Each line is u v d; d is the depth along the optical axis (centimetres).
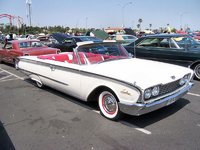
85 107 539
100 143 381
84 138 399
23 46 1085
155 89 400
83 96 509
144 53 862
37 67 648
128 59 552
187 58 754
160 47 826
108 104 463
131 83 393
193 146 361
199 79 751
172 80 424
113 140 388
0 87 757
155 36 846
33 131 432
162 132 407
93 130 425
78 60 514
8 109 548
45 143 388
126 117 470
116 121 456
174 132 406
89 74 473
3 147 381
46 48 1081
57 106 554
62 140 395
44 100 602
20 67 734
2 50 1202
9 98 634
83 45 521
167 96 430
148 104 395
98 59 526
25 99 618
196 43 798
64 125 450
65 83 547
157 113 484
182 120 451
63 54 682
